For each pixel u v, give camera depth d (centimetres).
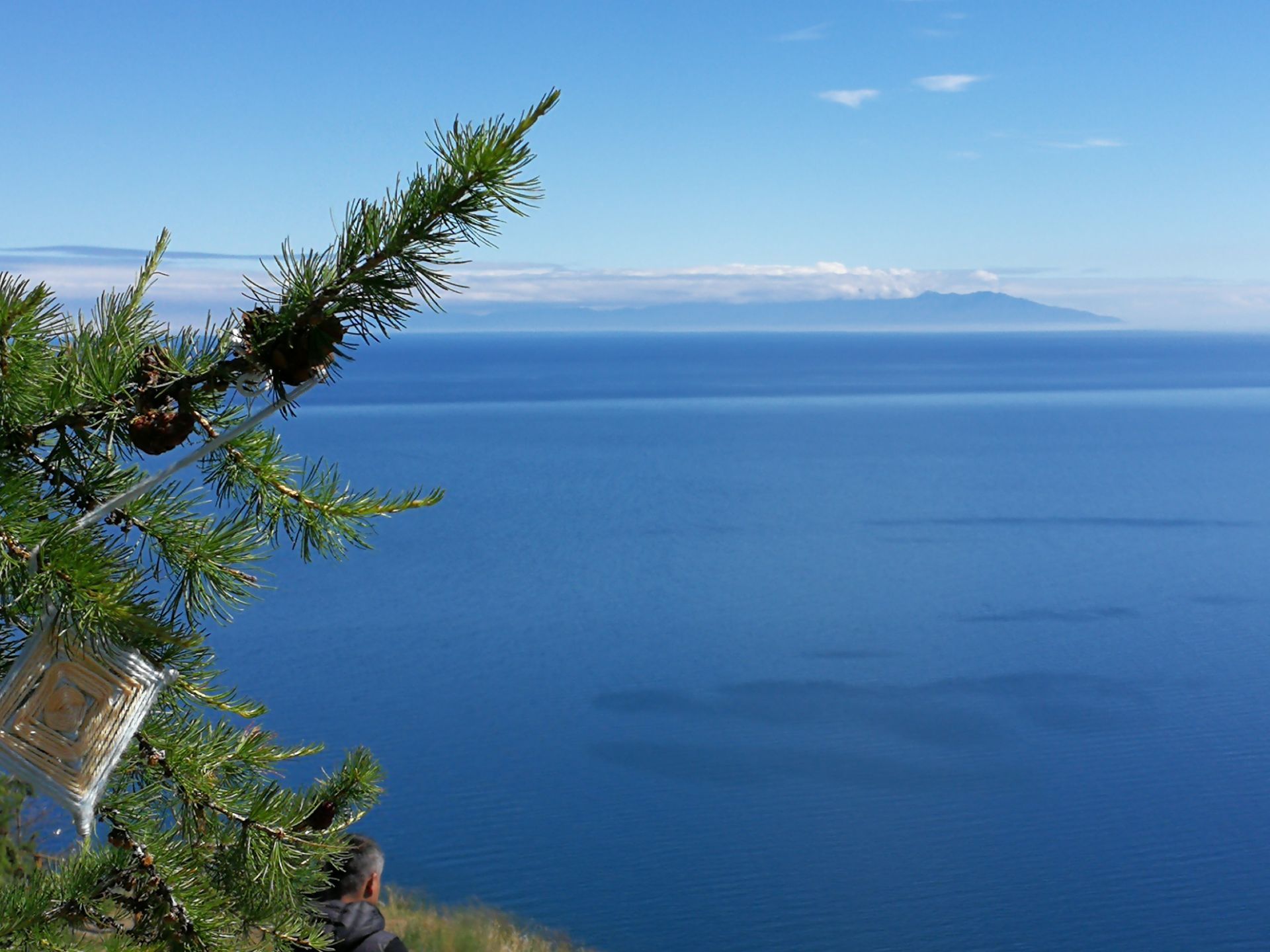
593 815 4409
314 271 191
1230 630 7812
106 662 203
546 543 11756
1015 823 4406
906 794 4734
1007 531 12319
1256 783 4884
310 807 258
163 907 244
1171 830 4372
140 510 223
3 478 204
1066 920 3538
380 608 8738
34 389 207
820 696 6294
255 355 194
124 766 247
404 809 4438
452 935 1762
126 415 210
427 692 6375
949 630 7881
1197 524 12775
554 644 7612
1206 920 3575
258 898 255
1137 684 6506
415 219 185
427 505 259
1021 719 5850
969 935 3412
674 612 8575
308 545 256
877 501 14700
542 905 3466
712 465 18300
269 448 255
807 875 3828
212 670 245
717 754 5300
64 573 193
